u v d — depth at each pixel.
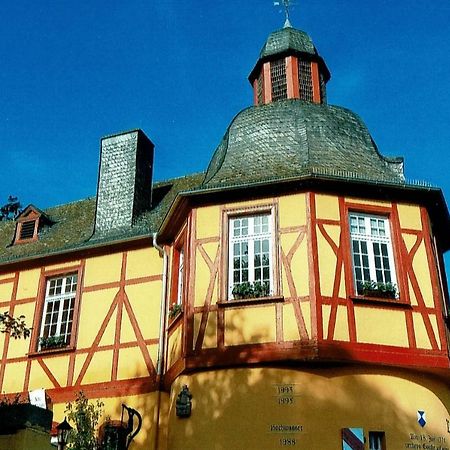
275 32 17.30
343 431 10.48
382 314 11.34
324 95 17.06
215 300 11.76
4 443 6.73
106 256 15.03
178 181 17.59
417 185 12.41
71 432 11.44
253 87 17.61
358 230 12.20
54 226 17.67
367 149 13.91
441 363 11.15
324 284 11.33
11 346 15.04
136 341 13.77
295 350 10.84
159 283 14.12
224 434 10.84
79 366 14.08
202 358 11.35
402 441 10.66
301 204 12.05
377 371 11.02
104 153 16.91
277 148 13.48
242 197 12.52
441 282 13.91
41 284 15.48
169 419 12.02
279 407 10.73
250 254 12.11
